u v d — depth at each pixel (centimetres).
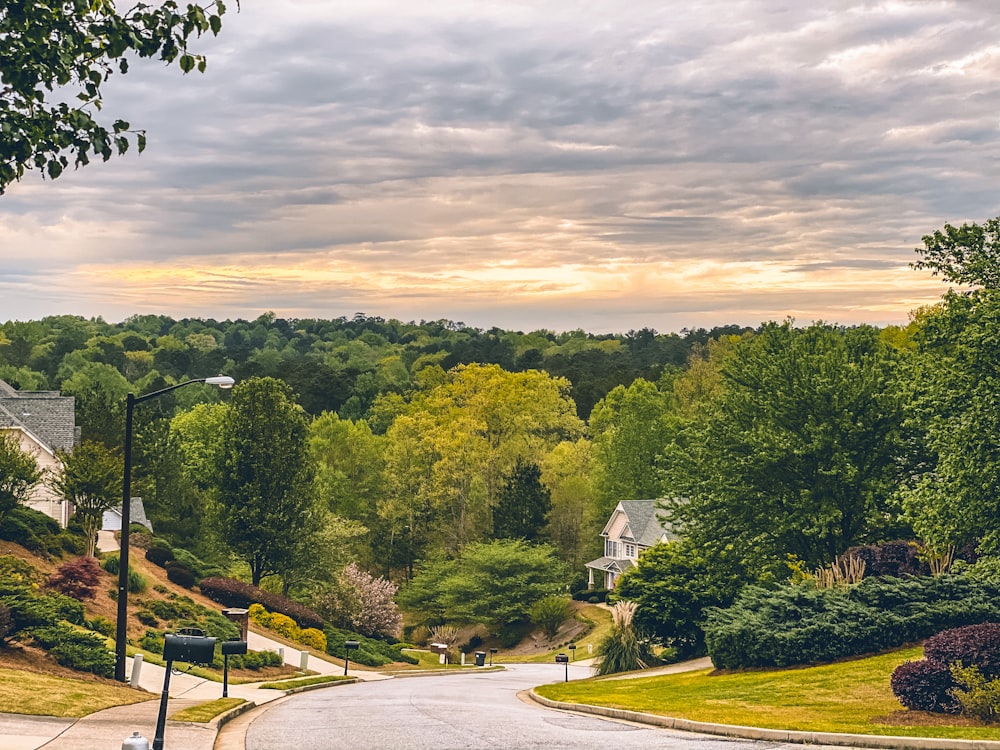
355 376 14888
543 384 9562
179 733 1705
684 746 1552
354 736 1750
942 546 2455
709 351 9900
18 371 15112
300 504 5650
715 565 3962
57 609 2950
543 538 8225
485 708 2377
